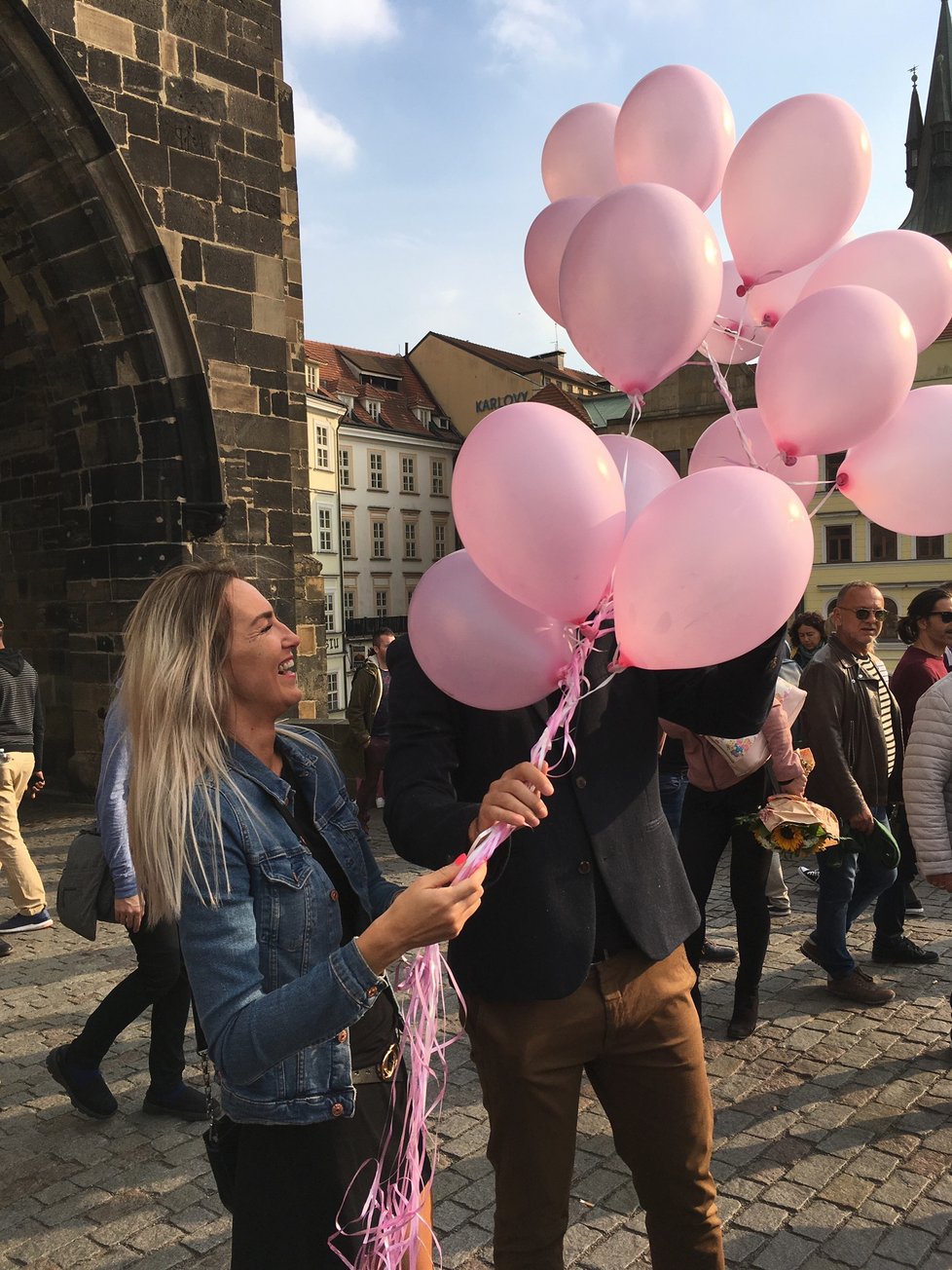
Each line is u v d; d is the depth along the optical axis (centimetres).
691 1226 200
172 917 160
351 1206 166
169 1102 369
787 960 523
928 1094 371
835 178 212
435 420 5684
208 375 1041
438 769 200
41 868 766
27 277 996
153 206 993
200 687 166
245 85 1075
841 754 442
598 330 198
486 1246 288
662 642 176
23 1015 470
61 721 1141
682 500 172
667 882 208
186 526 1007
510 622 183
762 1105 365
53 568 1151
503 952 193
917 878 706
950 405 200
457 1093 387
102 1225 305
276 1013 147
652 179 228
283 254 1207
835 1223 293
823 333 185
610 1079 203
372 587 5291
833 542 3778
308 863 169
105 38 954
